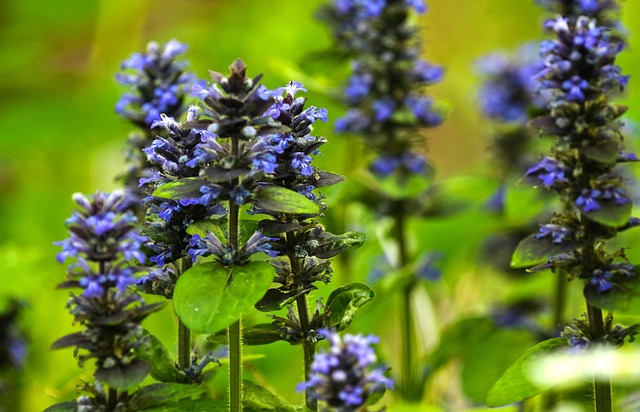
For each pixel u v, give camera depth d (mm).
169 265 971
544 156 970
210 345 1027
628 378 988
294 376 1151
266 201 920
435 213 1196
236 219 934
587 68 951
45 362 1148
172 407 937
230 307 918
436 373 1185
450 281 1405
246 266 931
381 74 1166
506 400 938
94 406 923
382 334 1357
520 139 1314
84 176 1562
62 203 1459
